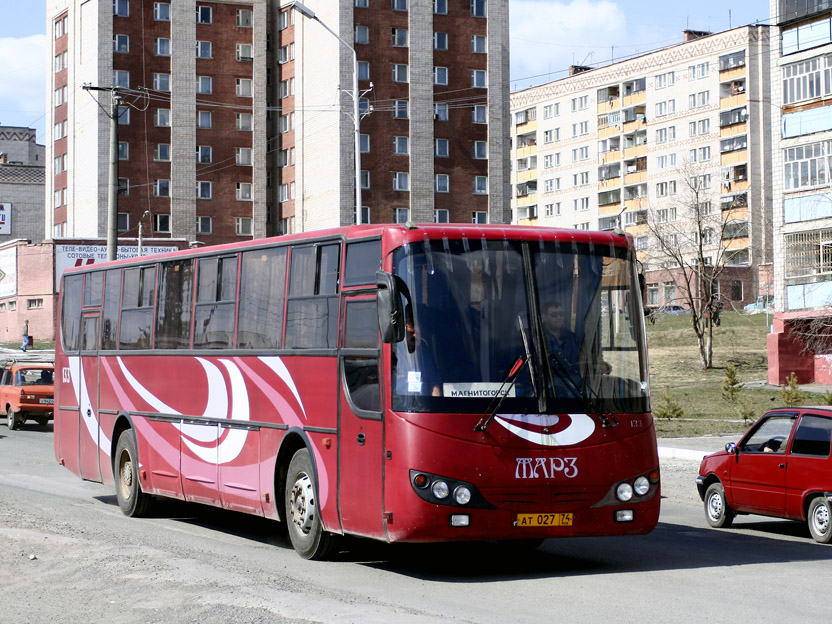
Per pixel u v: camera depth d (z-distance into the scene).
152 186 84.56
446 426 10.31
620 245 11.37
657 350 68.50
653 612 9.00
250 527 15.36
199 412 14.48
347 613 8.69
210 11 86.00
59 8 89.50
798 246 52.72
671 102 112.56
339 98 79.19
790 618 8.75
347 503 11.17
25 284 84.94
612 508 10.72
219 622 8.45
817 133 51.62
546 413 10.59
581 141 123.25
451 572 11.25
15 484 20.28
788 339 53.50
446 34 81.88
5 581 10.56
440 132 81.62
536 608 9.20
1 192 110.12
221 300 14.17
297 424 12.21
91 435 17.78
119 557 11.33
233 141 86.50
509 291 10.80
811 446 14.10
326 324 11.80
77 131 86.81
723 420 36.50
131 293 16.70
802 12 51.81
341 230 11.79
